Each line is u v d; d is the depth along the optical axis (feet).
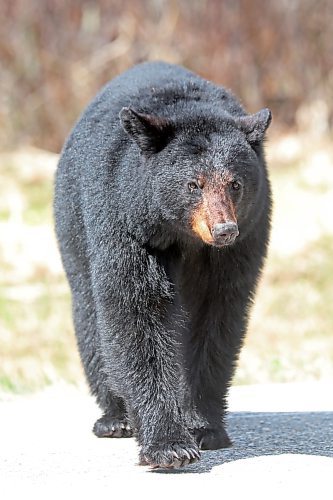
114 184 35.29
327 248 74.69
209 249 36.24
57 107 93.76
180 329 35.94
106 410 39.50
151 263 35.45
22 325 65.62
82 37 94.17
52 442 38.29
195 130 34.71
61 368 58.54
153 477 32.86
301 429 39.40
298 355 59.06
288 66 94.27
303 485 31.40
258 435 38.60
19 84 94.12
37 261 73.15
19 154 92.32
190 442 33.88
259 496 30.45
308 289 70.95
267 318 67.46
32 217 79.66
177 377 35.17
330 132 94.17
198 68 93.86
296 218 78.18
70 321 66.18
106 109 37.52
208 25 93.50
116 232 35.17
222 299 37.01
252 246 36.50
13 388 52.11
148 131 34.45
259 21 93.50
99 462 35.12
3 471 34.17
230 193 34.04
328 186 83.05
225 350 37.29
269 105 95.55
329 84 94.43
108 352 35.27
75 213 38.14
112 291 35.17
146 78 38.70
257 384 50.19
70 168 38.52
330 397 45.55
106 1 93.91
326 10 93.66
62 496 31.07
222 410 37.58
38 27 93.66
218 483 31.89
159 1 94.02
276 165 88.38
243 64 93.86
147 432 34.12
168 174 34.42
